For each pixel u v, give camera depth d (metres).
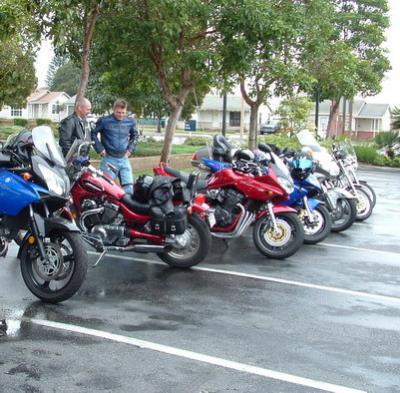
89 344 5.46
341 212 11.30
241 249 9.60
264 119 71.69
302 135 11.49
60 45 10.44
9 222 6.46
